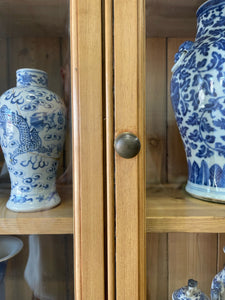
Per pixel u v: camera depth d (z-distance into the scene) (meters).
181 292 0.46
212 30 0.42
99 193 0.37
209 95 0.41
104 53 0.36
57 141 0.41
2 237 0.44
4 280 0.45
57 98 0.42
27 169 0.41
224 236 0.47
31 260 0.43
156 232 0.40
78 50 0.36
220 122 0.40
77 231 0.38
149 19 0.39
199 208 0.41
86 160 0.37
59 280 0.43
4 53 0.45
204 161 0.42
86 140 0.37
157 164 0.42
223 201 0.41
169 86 0.44
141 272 0.38
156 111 0.42
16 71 0.45
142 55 0.37
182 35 0.43
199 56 0.42
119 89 0.36
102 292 0.38
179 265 0.46
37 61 0.44
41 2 0.42
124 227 0.37
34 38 0.44
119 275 0.38
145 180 0.39
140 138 0.37
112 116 0.36
